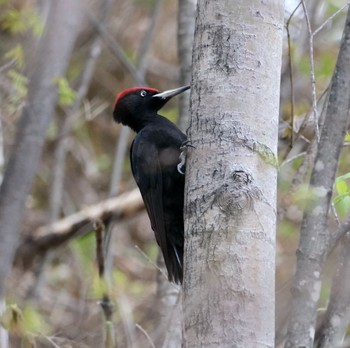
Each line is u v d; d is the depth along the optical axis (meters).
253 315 7.20
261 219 7.48
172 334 10.22
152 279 17.05
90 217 15.30
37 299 15.11
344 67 7.99
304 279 7.61
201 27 8.36
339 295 7.93
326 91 10.22
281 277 12.76
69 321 15.35
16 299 14.81
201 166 7.88
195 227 7.64
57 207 16.52
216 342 7.16
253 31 8.17
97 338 10.79
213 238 7.45
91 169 19.00
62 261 17.17
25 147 10.36
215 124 7.98
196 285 7.42
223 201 7.49
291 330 7.55
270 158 7.80
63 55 10.65
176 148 11.41
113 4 18.12
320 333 7.92
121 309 11.79
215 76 8.13
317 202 7.76
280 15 8.29
